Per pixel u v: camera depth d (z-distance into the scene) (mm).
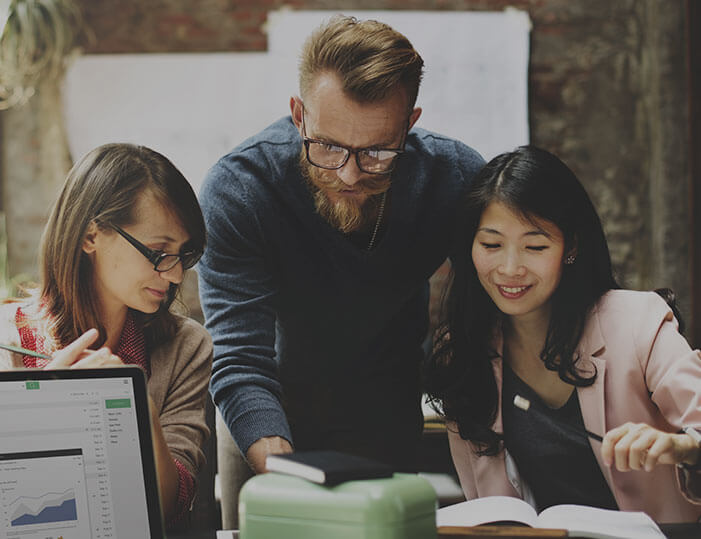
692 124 4746
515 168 1663
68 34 4660
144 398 1283
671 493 1664
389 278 1918
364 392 2037
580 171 5035
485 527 1352
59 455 1222
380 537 1083
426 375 1840
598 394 1690
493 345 1792
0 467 1191
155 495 1258
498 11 4984
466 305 1775
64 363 1384
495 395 1775
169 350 1734
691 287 4703
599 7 5004
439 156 1942
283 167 1842
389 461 2072
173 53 4977
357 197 1698
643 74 5008
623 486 1663
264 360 1778
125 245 1596
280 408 1701
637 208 5016
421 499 1130
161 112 4984
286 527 1134
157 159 1641
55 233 1635
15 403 1218
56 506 1206
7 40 4434
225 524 2082
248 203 1848
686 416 1574
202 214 1689
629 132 5031
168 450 1496
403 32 4961
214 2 4973
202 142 4988
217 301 1844
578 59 5012
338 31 1617
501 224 1662
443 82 4977
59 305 1650
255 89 4988
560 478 1724
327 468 1136
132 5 4957
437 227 1929
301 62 1667
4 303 1712
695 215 4734
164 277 1620
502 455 1769
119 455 1252
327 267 1899
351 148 1604
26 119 4965
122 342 1690
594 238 1725
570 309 1719
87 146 4988
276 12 4965
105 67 4965
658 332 1687
